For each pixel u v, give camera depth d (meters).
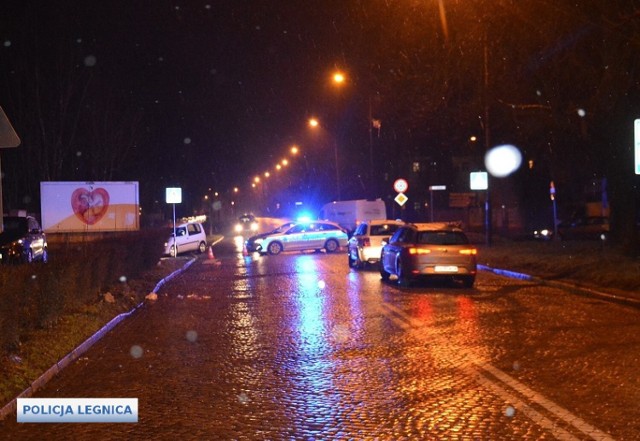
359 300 16.72
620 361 9.55
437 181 67.75
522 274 21.20
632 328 12.16
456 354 10.22
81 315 13.49
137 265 22.11
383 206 43.75
